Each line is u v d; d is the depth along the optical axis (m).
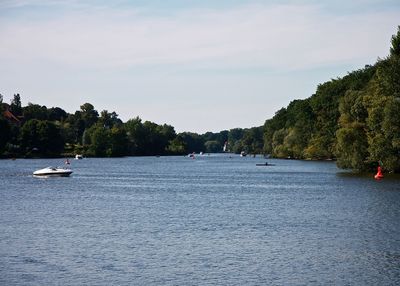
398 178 130.62
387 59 134.75
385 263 46.03
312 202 88.56
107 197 101.00
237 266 45.50
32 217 72.31
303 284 40.62
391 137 125.69
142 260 47.34
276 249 51.50
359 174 152.50
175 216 73.62
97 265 45.72
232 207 83.94
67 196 102.44
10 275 42.72
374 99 134.88
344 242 54.22
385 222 65.44
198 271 44.03
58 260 47.25
